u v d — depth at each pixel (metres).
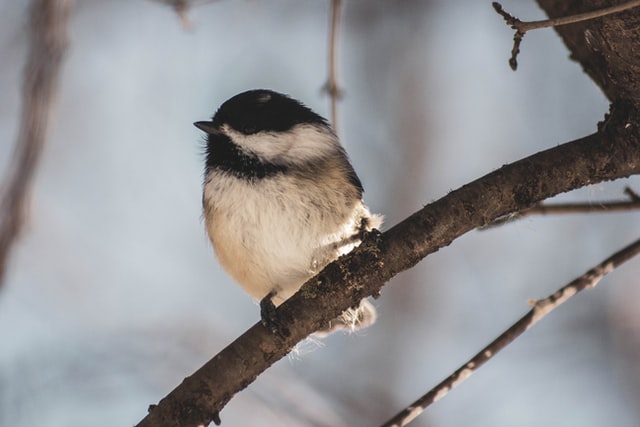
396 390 11.67
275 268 7.61
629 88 5.86
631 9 5.50
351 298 5.82
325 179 7.59
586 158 5.90
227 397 5.62
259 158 7.67
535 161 5.91
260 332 5.75
